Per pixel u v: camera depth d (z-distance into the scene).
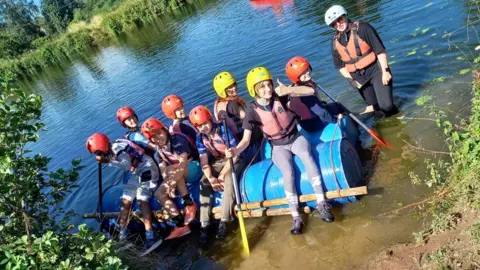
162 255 4.57
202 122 4.47
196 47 14.24
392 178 4.31
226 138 4.59
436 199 3.68
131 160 4.77
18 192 3.74
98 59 23.75
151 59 15.62
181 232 4.73
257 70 4.09
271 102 4.26
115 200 5.23
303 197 4.20
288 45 9.89
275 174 4.40
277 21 12.88
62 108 13.68
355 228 3.87
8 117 3.78
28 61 33.81
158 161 4.93
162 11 32.72
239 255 4.16
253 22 14.32
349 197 4.13
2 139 3.80
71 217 5.77
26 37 50.66
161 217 4.81
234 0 21.72
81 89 15.81
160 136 4.60
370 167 4.65
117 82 14.14
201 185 4.73
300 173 4.25
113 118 10.15
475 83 4.19
